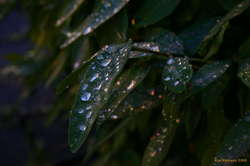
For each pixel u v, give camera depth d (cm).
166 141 46
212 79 43
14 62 84
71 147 39
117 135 66
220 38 45
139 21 49
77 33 48
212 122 48
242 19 50
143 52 44
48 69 64
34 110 156
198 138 52
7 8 80
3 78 164
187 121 48
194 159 58
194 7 53
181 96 44
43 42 65
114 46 43
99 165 72
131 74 44
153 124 62
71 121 40
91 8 53
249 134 41
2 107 153
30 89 94
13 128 152
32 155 134
